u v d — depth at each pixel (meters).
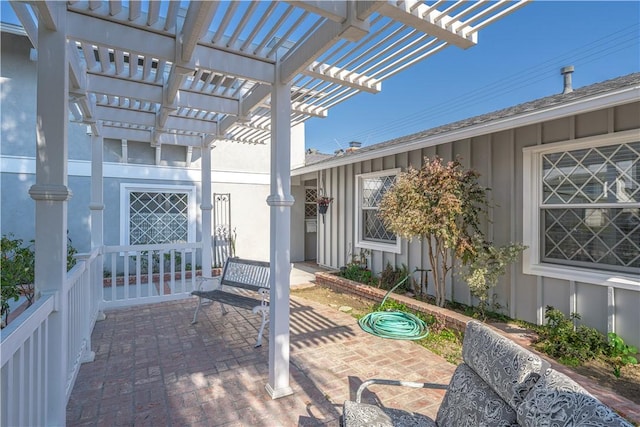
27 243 6.21
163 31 2.50
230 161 8.41
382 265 6.65
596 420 1.07
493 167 4.76
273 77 2.83
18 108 6.24
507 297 4.57
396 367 3.27
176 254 7.57
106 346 3.72
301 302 5.62
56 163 2.10
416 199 4.53
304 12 2.28
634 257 3.48
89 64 3.18
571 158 3.96
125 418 2.45
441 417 1.86
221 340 3.91
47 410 2.02
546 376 1.38
